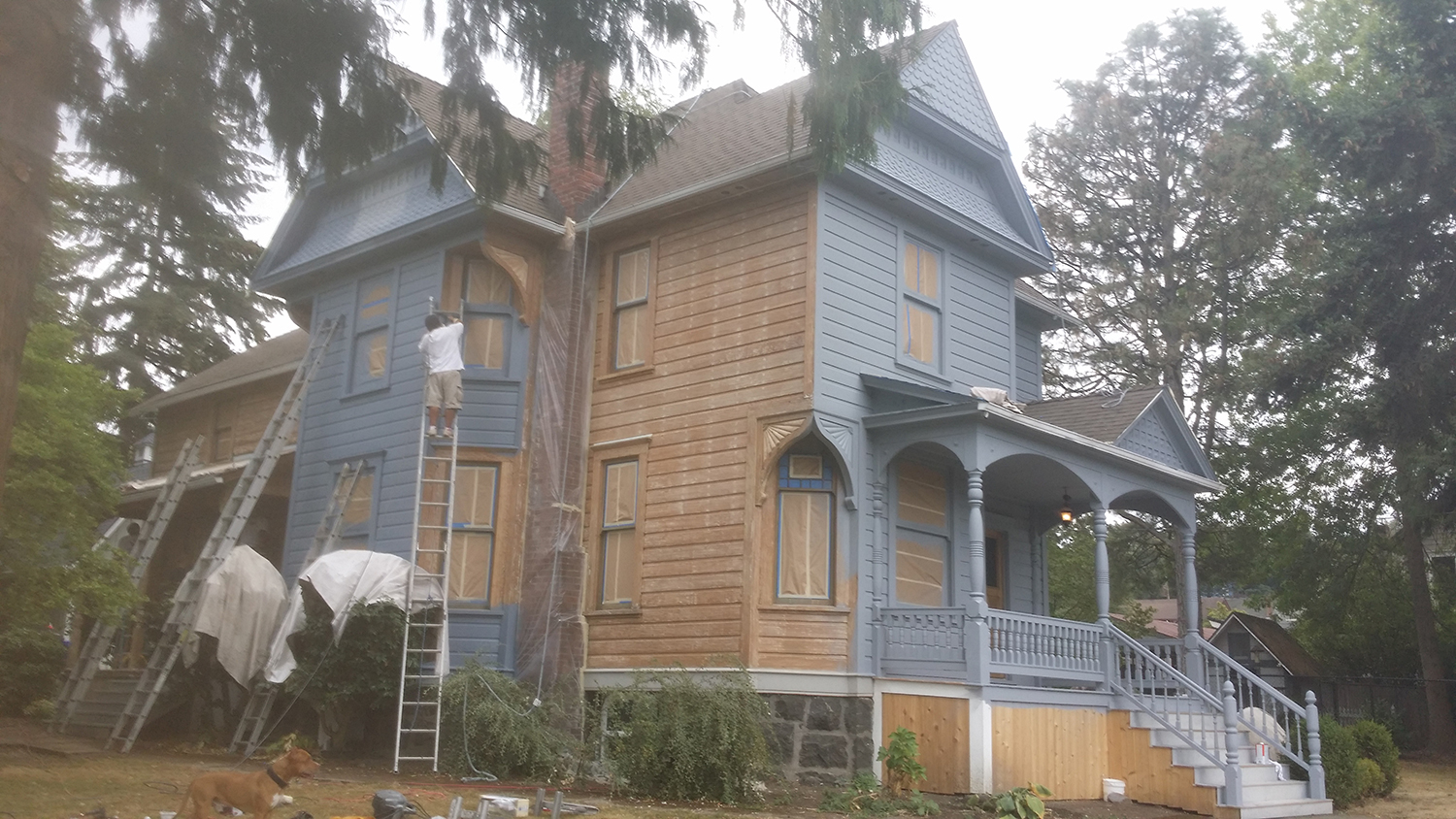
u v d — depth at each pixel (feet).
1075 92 101.60
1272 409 85.87
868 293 49.85
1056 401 59.52
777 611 46.16
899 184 50.67
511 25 37.11
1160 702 49.60
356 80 36.27
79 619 65.57
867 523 47.62
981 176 58.59
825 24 35.81
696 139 57.72
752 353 48.70
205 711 53.47
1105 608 50.16
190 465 58.18
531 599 50.65
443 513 51.67
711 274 51.16
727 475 48.19
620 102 58.80
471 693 43.50
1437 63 77.51
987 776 42.34
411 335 55.67
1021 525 58.65
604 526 52.16
